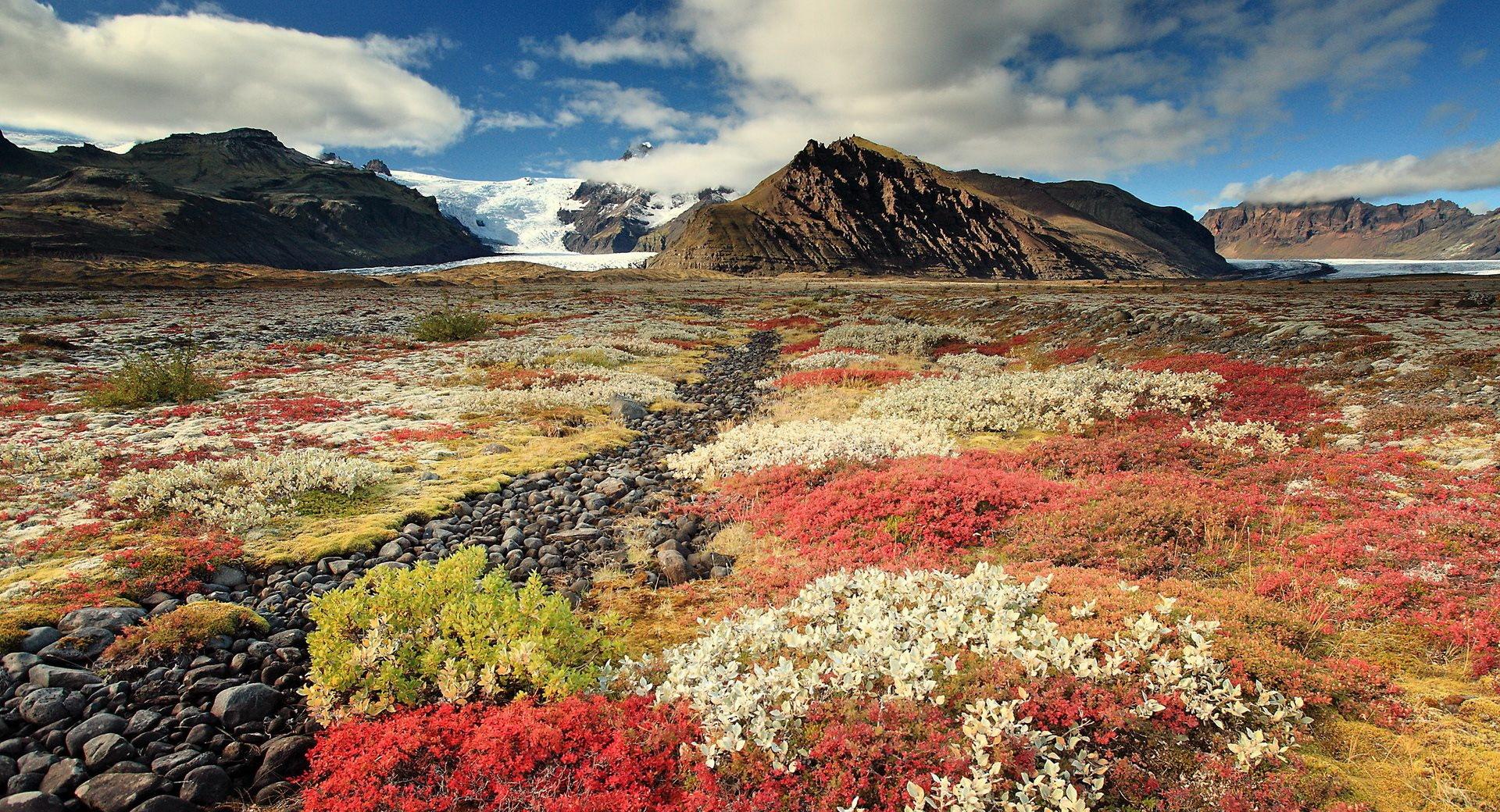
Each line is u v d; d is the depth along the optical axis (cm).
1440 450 1367
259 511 1215
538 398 2467
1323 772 555
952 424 2014
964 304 5694
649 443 2039
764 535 1259
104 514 1185
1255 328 2873
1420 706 631
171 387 2359
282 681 734
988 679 662
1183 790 542
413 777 578
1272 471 1355
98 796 539
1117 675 654
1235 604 796
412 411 2264
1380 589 843
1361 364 2098
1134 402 2059
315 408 2248
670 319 6594
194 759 596
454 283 14762
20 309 5578
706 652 741
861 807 539
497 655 712
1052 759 561
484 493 1485
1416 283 10738
